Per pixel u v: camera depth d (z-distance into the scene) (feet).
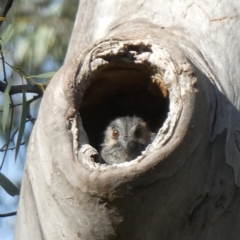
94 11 30.09
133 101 31.19
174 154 21.12
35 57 43.52
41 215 23.15
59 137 21.97
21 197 25.08
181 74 22.68
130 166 20.77
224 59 26.61
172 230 22.84
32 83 32.81
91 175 20.81
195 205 23.22
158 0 28.40
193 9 27.89
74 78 22.95
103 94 29.14
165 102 30.22
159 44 23.81
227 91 25.61
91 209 21.38
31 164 23.54
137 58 23.91
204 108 22.43
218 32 27.32
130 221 21.48
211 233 24.09
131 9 28.60
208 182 23.26
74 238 22.35
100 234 21.86
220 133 23.68
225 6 27.94
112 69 24.81
